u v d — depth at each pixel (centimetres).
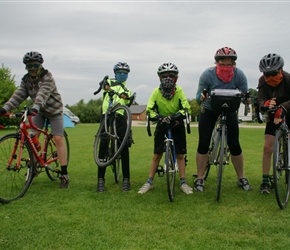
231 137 446
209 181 512
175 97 439
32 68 437
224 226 317
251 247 274
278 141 374
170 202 396
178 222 328
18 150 416
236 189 458
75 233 304
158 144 451
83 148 969
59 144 473
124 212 360
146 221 333
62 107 477
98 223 327
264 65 385
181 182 458
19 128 424
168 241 286
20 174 478
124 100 479
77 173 585
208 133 450
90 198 417
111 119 462
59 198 416
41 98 432
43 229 312
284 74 405
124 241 286
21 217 344
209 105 443
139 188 473
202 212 358
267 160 434
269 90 419
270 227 313
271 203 388
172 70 420
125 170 464
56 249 272
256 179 523
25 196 424
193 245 278
